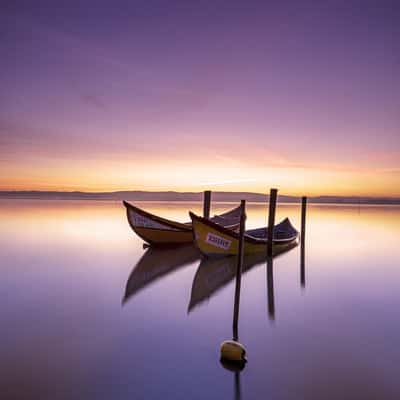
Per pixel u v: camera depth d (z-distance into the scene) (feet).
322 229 96.94
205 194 68.39
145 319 25.36
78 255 50.55
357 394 15.85
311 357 19.52
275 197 52.75
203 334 22.65
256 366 18.39
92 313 26.37
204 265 45.09
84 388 16.05
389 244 66.39
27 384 16.29
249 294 32.60
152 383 16.61
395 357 19.53
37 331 22.66
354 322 25.05
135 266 43.83
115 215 132.36
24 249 54.75
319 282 37.29
